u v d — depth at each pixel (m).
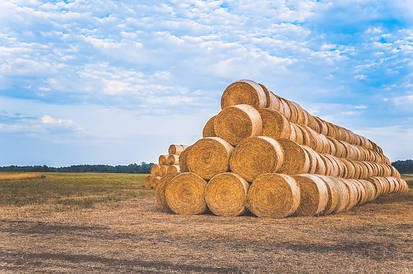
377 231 8.84
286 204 10.62
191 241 7.46
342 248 6.99
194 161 11.88
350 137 21.70
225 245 7.11
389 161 30.20
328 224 9.77
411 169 88.31
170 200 11.91
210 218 10.82
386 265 5.87
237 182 11.12
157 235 8.09
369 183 18.11
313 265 5.80
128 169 113.88
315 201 11.16
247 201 11.04
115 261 5.93
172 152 29.50
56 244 7.16
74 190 22.56
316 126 16.78
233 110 11.91
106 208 13.25
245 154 11.31
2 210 12.37
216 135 12.24
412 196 22.05
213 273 5.34
